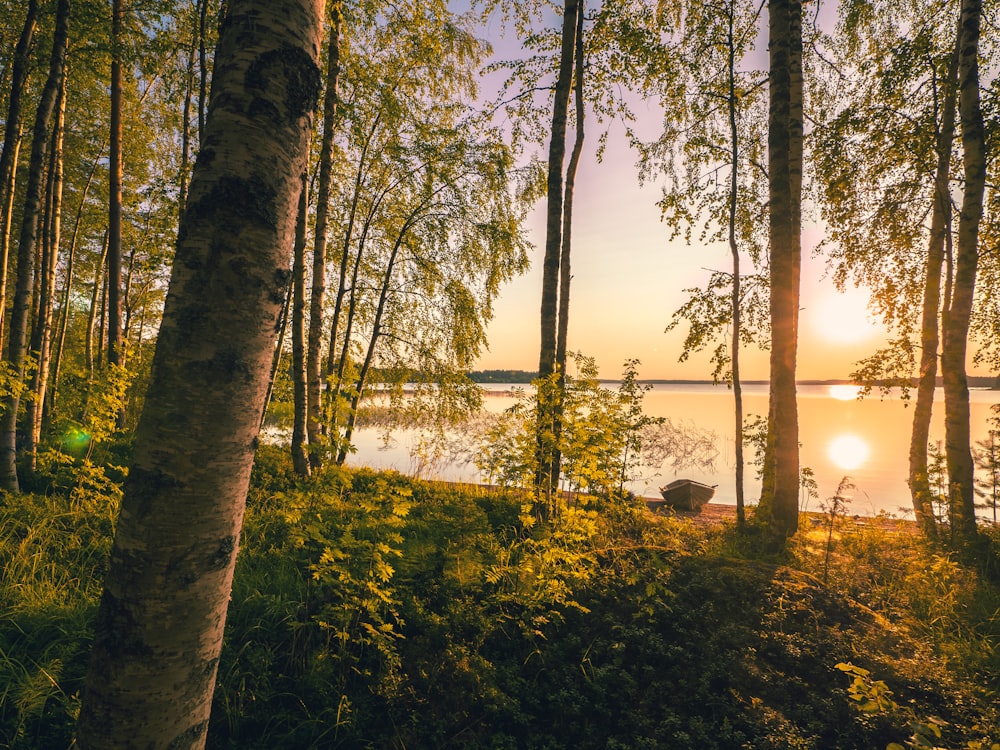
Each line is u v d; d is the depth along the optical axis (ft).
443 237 35.53
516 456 19.69
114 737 4.22
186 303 4.29
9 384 19.61
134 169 43.11
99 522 17.76
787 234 21.86
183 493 4.22
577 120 26.78
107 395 22.53
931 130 26.30
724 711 11.71
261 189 4.43
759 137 30.42
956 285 23.44
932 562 19.07
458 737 11.06
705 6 26.99
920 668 12.55
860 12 28.91
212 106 4.54
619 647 13.61
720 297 27.99
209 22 25.99
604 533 21.39
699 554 19.92
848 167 28.12
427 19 29.04
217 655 4.74
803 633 14.06
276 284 4.71
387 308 37.09
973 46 22.74
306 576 15.43
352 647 12.88
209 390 4.28
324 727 10.78
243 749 10.01
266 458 29.14
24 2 25.81
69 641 11.44
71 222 47.06
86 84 33.09
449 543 17.87
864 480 44.06
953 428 23.15
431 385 37.50
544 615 14.84
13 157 21.85
